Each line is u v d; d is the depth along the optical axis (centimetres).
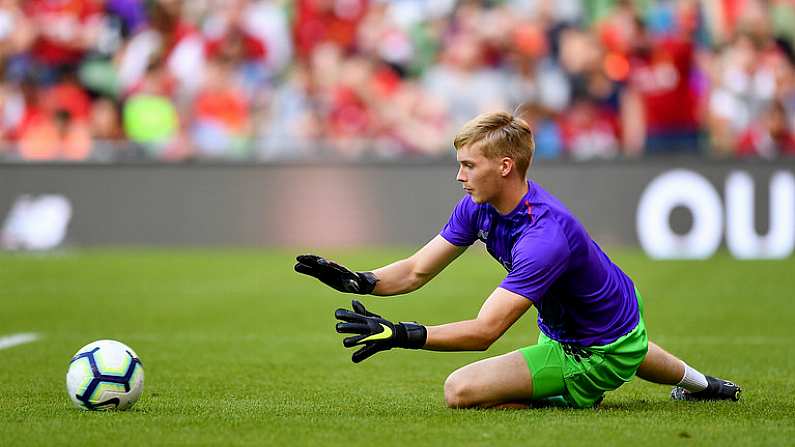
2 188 5850
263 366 2614
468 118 6650
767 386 2286
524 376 1900
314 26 6844
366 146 6344
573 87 6494
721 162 5588
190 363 2659
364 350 1731
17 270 5000
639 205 5672
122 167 5888
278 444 1616
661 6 6650
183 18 6688
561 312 1891
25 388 2233
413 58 6856
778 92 6569
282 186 5859
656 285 4406
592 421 1788
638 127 6381
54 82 6519
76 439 1648
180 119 6538
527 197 1853
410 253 5553
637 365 1920
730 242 5572
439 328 1761
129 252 5794
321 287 4450
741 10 6656
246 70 6669
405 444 1612
